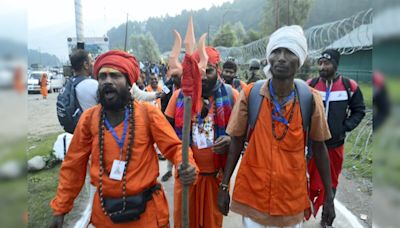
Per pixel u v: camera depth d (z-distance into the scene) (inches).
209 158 117.6
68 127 136.9
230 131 93.3
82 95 134.9
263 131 86.8
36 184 204.5
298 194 87.0
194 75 79.2
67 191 86.9
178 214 121.3
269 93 87.0
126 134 82.8
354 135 317.7
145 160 83.8
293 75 85.1
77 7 291.7
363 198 185.6
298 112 86.0
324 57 145.3
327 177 95.7
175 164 83.4
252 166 88.4
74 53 140.8
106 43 554.6
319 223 157.0
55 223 86.3
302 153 87.7
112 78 82.2
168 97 205.9
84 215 163.2
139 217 82.0
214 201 120.4
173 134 86.4
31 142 322.7
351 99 145.7
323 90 146.8
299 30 85.7
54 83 1058.1
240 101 91.6
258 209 87.7
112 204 80.7
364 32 353.4
